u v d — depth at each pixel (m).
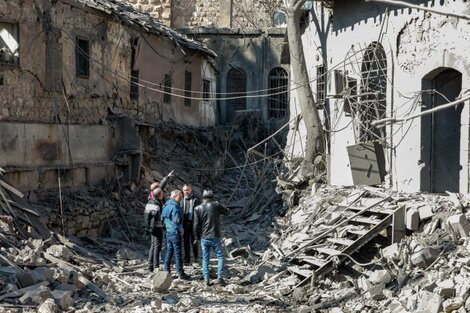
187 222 14.03
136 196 17.72
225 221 18.34
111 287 10.95
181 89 24.39
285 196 17.75
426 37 13.04
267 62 31.14
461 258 10.18
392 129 14.10
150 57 20.91
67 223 14.05
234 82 31.59
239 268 13.68
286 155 20.59
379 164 14.89
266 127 29.52
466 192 12.16
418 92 13.20
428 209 11.66
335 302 10.59
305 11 20.06
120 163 17.55
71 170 15.38
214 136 26.34
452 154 13.62
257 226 17.39
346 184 15.98
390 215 11.88
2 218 11.43
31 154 13.88
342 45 16.84
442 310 9.01
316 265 11.98
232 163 26.06
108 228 15.88
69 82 15.45
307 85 17.98
